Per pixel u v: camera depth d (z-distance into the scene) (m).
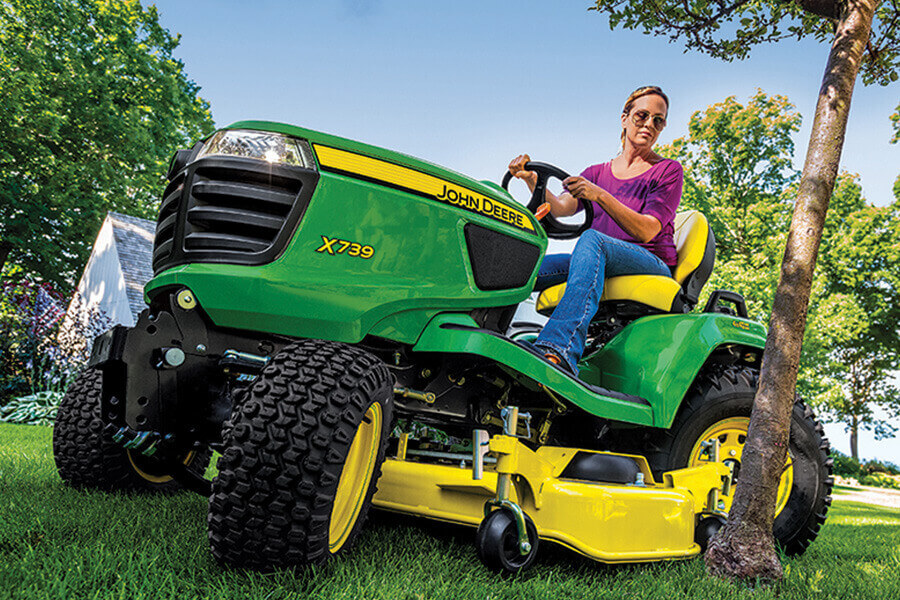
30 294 10.73
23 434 5.68
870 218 19.62
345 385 1.65
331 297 1.87
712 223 17.72
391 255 2.01
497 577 1.80
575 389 2.28
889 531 4.40
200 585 1.47
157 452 1.96
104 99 15.66
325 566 1.64
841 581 2.23
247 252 1.83
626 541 2.14
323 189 1.91
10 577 1.37
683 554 2.33
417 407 2.15
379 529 2.34
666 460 2.63
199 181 1.90
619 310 2.91
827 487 2.90
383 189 2.02
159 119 17.09
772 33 3.49
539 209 2.71
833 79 2.41
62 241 15.48
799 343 2.27
